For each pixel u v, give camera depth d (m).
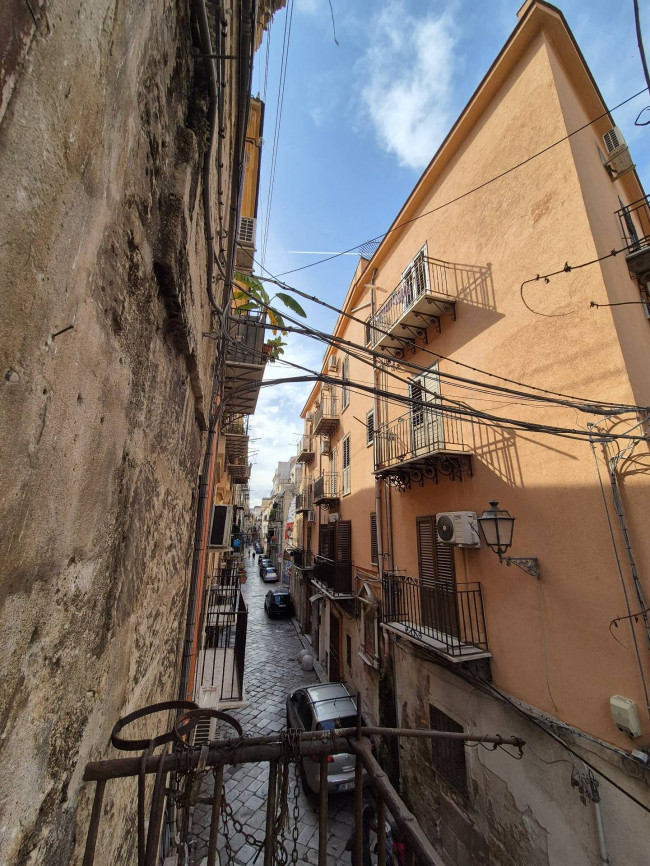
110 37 0.96
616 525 4.19
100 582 1.26
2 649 0.70
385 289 10.77
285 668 14.42
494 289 6.36
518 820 4.81
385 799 1.15
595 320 4.67
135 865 1.99
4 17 0.58
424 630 6.95
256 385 4.10
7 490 0.67
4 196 0.61
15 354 0.67
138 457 1.63
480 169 6.94
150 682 2.16
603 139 6.72
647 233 8.60
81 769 1.15
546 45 5.79
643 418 4.07
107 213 1.06
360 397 12.49
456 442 6.95
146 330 1.60
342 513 14.18
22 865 0.80
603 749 3.96
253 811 7.03
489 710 5.47
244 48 2.48
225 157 3.55
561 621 4.64
